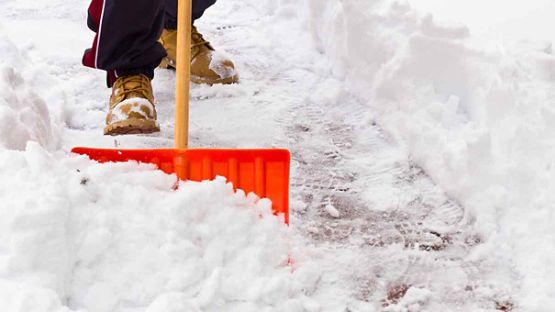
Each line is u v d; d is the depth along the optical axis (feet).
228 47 10.12
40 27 10.51
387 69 8.22
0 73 6.86
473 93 7.68
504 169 6.63
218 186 5.77
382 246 6.27
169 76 9.24
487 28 9.26
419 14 8.58
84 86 8.87
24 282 4.81
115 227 5.36
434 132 7.36
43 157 5.48
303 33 10.26
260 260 5.53
